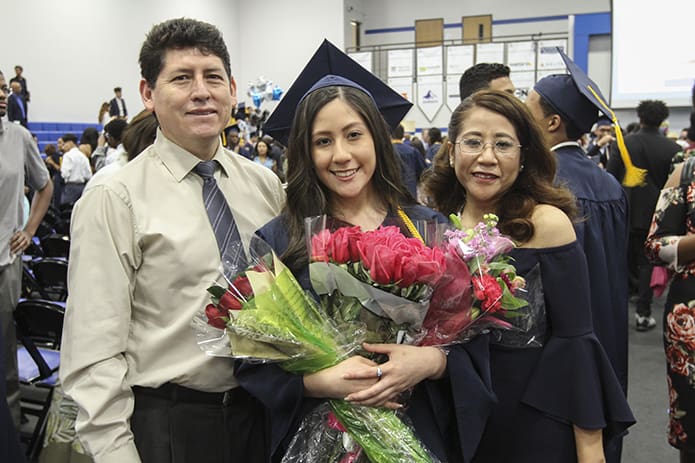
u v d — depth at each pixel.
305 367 1.09
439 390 1.20
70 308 1.20
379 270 0.99
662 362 3.65
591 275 1.63
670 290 1.87
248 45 17.11
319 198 1.21
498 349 1.32
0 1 10.45
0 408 1.56
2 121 2.55
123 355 1.24
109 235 1.20
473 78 2.40
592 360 1.26
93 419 1.14
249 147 8.27
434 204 1.58
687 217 1.82
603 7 15.77
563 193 1.37
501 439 1.32
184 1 14.66
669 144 4.17
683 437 1.82
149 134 1.93
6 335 2.34
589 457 1.24
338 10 16.22
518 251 1.29
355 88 1.21
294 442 1.13
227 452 1.27
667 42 11.10
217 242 1.27
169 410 1.24
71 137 7.64
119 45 12.88
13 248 2.53
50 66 11.39
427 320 1.12
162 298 1.23
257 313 1.03
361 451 1.13
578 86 1.75
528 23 16.38
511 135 1.32
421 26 17.25
